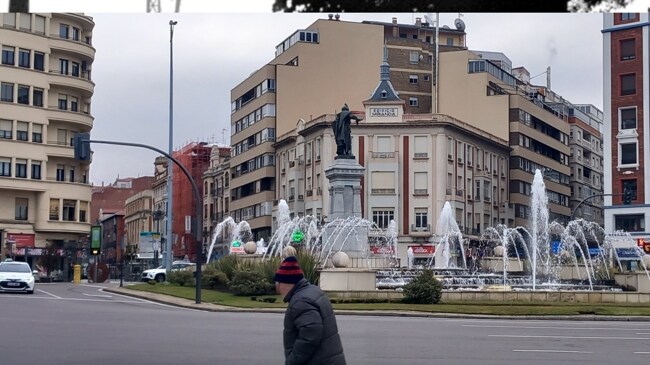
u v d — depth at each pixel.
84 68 73.31
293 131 87.25
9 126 67.62
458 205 82.38
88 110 74.00
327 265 40.47
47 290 45.69
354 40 91.12
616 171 73.56
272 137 91.94
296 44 90.75
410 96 95.00
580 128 122.06
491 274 47.41
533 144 100.25
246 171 98.25
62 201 70.56
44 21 69.50
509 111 94.38
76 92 72.38
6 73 67.38
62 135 71.44
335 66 90.94
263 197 92.44
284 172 89.62
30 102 68.56
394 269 43.12
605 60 74.31
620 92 73.62
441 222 72.81
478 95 93.69
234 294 37.66
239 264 42.31
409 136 80.50
